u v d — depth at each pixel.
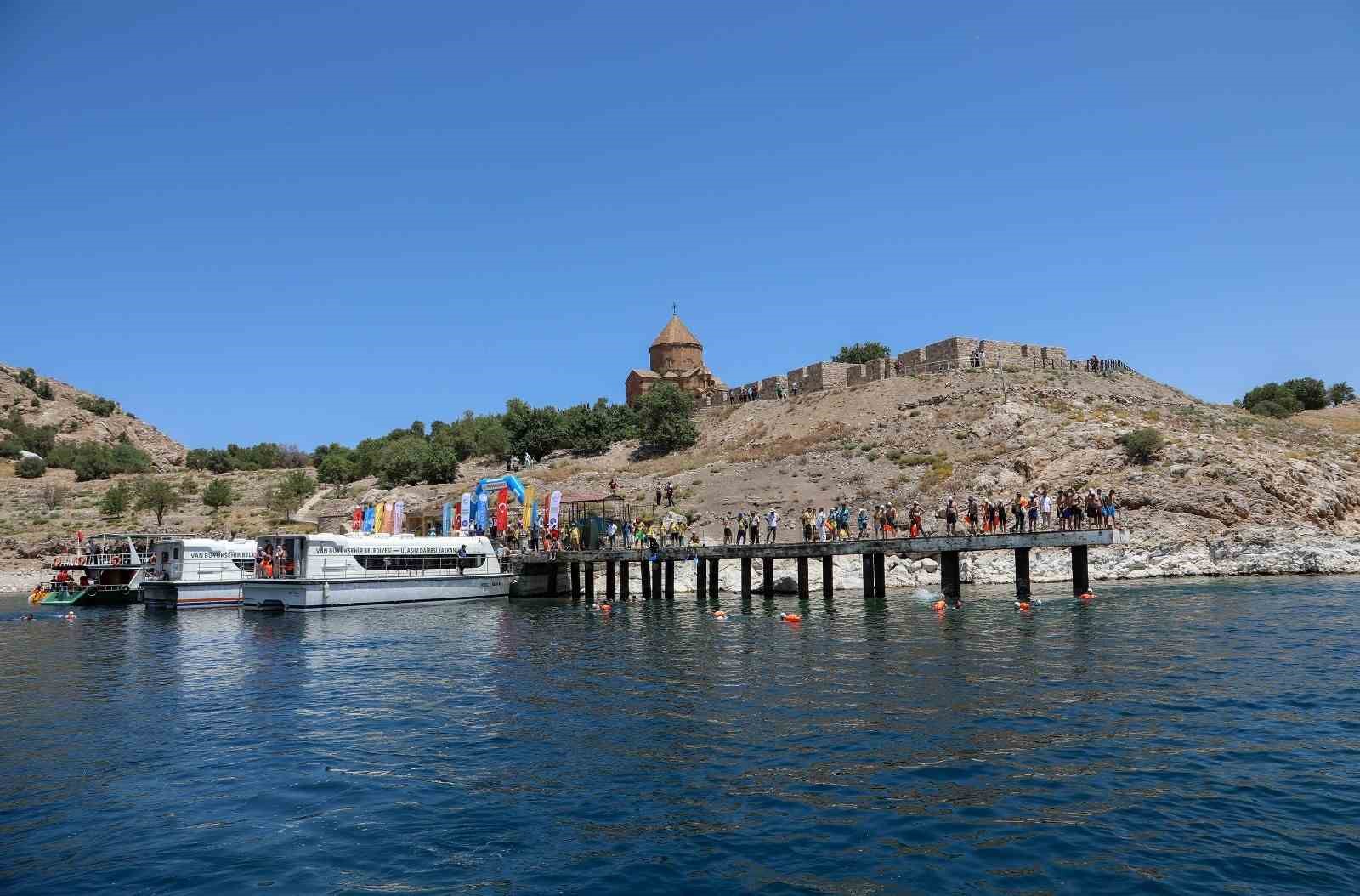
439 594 48.66
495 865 11.45
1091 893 10.13
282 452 157.25
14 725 19.80
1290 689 19.89
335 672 26.12
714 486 75.31
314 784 15.04
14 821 13.45
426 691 22.83
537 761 16.00
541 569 53.19
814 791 13.84
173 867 11.63
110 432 172.62
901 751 15.71
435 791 14.51
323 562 45.84
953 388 85.75
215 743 17.95
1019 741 16.14
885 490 66.38
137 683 25.23
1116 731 16.69
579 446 108.38
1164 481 58.81
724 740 16.91
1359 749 15.26
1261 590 42.88
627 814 13.17
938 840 11.77
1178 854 11.12
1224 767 14.47
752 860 11.34
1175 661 23.62
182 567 50.88
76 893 10.86
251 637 35.62
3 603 58.62
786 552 42.62
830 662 24.86
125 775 15.75
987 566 52.91
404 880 11.10
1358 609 34.00
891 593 46.75
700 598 46.62
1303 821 12.11
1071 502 41.12
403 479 106.62
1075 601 39.38
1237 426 79.94
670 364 124.94
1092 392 84.25
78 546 77.69
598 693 21.80
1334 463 66.56
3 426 154.75
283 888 10.93
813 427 88.12
